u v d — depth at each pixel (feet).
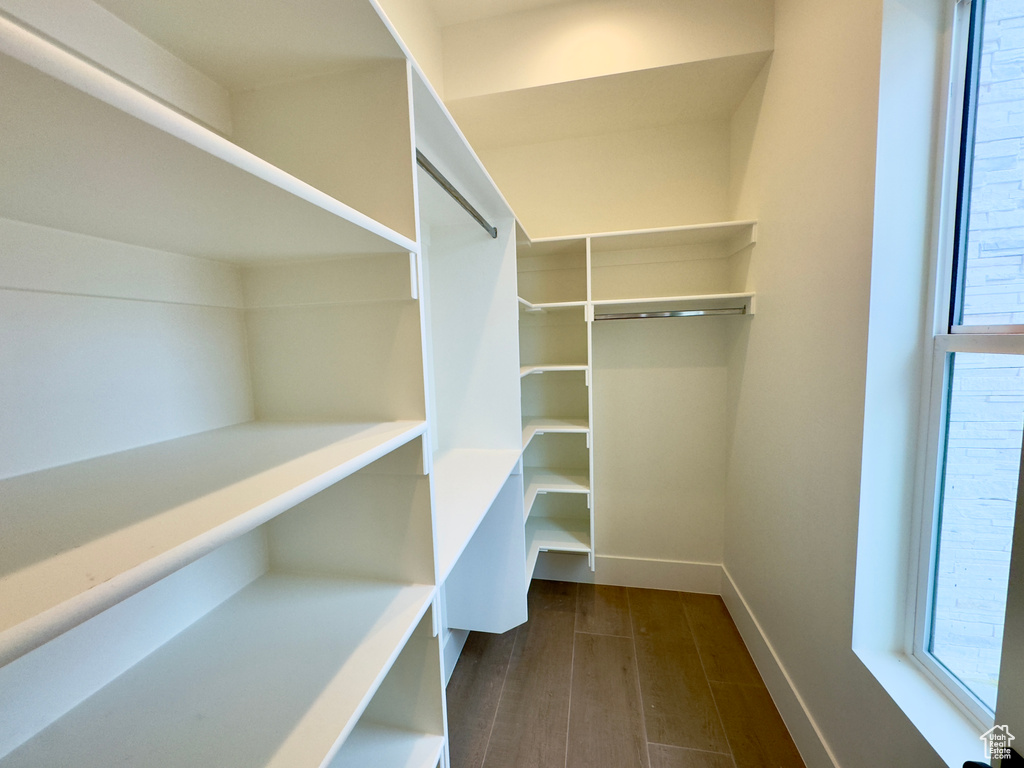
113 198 1.46
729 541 7.13
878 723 3.43
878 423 3.59
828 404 4.12
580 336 7.53
